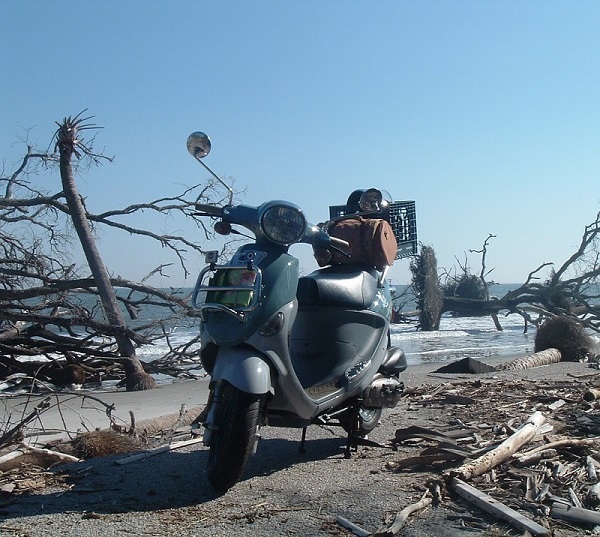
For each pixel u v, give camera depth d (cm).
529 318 3516
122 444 653
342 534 401
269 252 499
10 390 1495
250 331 475
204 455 597
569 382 920
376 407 600
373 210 653
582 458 515
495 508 421
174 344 2922
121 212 1786
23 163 1802
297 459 576
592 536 394
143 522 427
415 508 428
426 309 3869
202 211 529
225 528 414
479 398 812
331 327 569
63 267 1806
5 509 461
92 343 1659
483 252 4094
